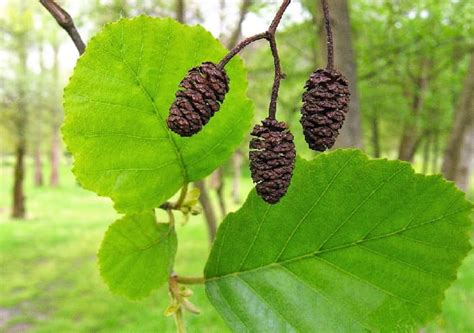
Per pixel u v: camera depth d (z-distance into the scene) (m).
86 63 0.11
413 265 0.12
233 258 0.12
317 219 0.12
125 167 0.12
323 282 0.12
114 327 0.84
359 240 0.12
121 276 0.12
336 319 0.12
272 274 0.12
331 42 0.10
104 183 0.11
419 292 0.12
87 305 0.94
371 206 0.12
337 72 0.10
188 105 0.09
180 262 1.21
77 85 0.11
